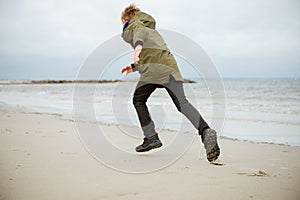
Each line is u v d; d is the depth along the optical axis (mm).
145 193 1896
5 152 2965
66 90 20406
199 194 1881
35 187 1980
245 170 2467
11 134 3980
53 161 2648
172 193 1895
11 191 1902
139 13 2932
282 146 3531
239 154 3111
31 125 4848
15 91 19922
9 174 2252
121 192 1904
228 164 2682
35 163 2568
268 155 3062
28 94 16109
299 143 3828
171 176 2273
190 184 2080
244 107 8227
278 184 2090
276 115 6648
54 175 2246
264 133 4578
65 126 4793
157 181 2146
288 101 9922
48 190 1927
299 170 2471
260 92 14797
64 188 1966
